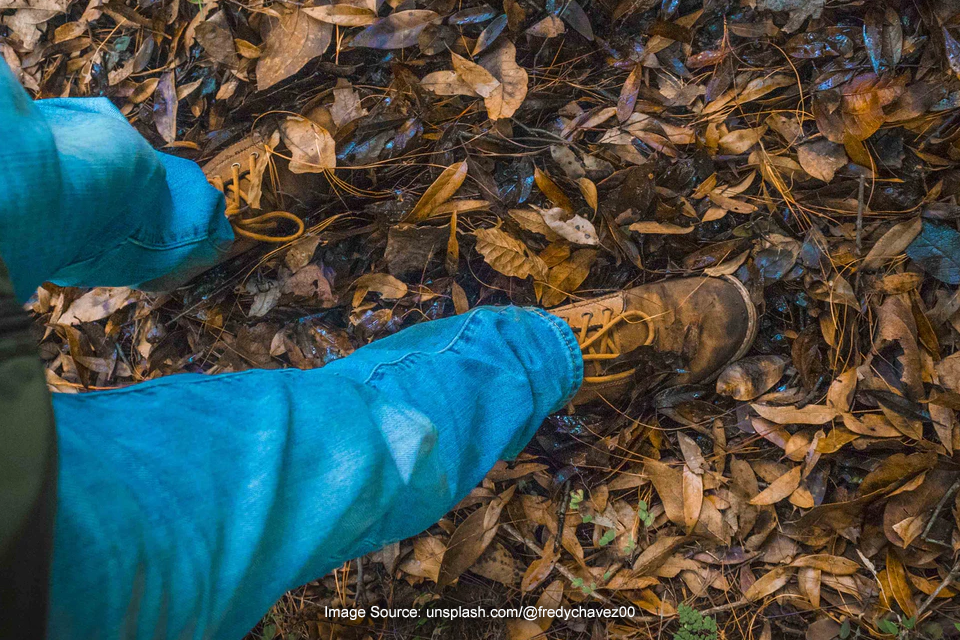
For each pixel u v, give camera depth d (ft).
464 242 4.08
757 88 3.95
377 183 4.04
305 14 3.94
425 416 2.92
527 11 3.93
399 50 3.99
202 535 1.98
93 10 4.08
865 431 3.95
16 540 1.23
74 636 1.60
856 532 3.98
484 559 4.11
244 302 4.10
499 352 3.27
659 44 3.96
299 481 2.36
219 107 4.03
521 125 4.01
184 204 3.36
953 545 3.89
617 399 4.05
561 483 4.10
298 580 2.44
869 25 3.85
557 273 4.01
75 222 2.38
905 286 3.92
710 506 4.05
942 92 3.81
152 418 2.12
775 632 4.04
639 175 3.93
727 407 4.07
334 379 2.81
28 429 1.34
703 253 4.02
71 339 4.08
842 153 3.92
